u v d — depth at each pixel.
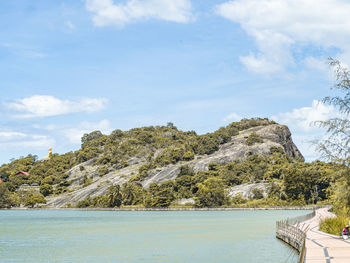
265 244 61.47
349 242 42.03
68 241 73.25
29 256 54.56
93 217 172.62
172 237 78.06
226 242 66.50
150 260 49.69
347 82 36.75
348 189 45.72
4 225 123.56
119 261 49.47
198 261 48.09
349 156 36.56
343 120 36.69
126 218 156.75
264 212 175.50
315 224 70.88
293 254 49.88
